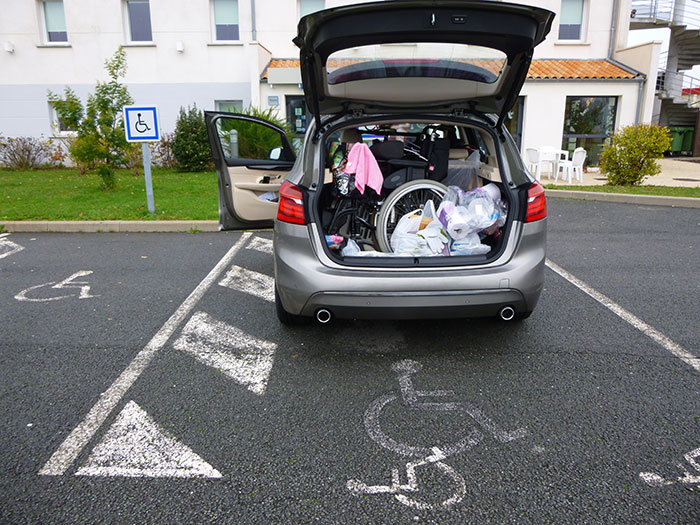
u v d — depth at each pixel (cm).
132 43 1638
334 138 473
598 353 368
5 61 1648
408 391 322
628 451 261
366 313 335
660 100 1986
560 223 816
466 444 269
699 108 2031
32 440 275
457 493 235
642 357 361
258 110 1388
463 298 332
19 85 1659
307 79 347
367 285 330
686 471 246
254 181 556
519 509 224
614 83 1505
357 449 266
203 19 1625
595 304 462
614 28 1642
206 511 225
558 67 1582
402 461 257
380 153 439
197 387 329
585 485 238
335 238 373
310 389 325
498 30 301
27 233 781
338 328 419
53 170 1588
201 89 1659
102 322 434
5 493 236
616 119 1543
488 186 396
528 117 1533
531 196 348
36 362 363
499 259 342
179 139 1462
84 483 242
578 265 585
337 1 1628
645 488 235
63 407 306
